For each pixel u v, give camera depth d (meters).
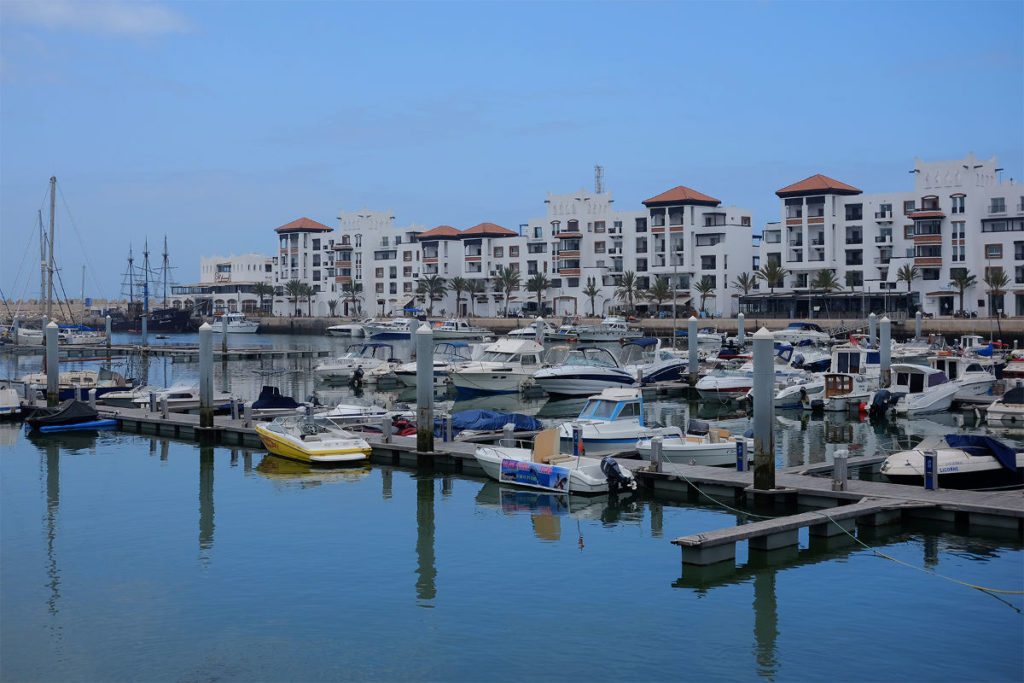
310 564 21.83
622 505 27.56
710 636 17.41
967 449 27.58
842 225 122.19
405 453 34.03
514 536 24.17
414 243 167.75
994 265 109.44
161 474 32.53
